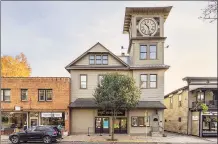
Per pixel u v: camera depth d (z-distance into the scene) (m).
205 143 26.66
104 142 26.86
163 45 36.44
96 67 35.53
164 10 36.56
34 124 34.66
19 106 34.41
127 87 28.97
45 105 34.50
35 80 34.81
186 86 38.03
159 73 35.69
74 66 35.66
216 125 34.72
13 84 34.78
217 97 36.34
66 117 34.06
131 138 30.58
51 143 25.91
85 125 35.03
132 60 37.09
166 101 48.84
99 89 29.38
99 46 36.03
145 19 36.94
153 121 34.69
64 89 34.62
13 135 26.16
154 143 26.50
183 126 39.06
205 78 37.53
